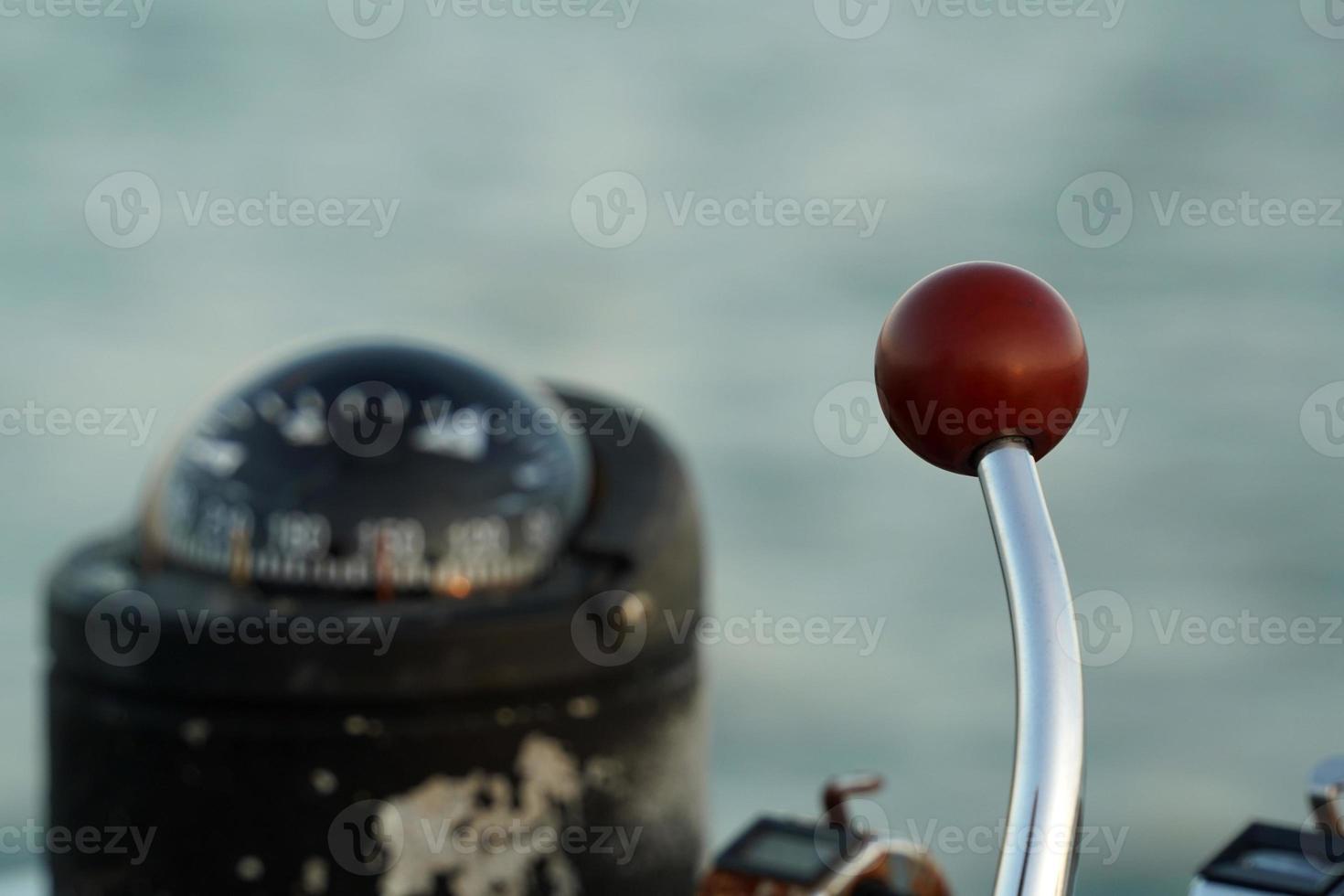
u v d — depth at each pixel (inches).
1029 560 43.9
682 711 54.4
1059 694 43.3
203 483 54.7
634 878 53.6
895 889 51.2
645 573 54.0
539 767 52.8
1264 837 48.2
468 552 54.0
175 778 52.6
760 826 51.9
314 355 55.6
